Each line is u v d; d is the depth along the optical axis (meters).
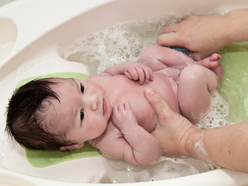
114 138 0.88
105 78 0.94
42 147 0.83
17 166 0.86
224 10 1.08
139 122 0.90
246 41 0.98
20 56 0.96
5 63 0.93
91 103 0.79
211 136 0.68
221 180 0.66
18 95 0.78
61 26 0.98
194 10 1.08
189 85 0.88
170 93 0.93
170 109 0.86
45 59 1.01
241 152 0.57
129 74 0.92
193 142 0.76
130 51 1.12
